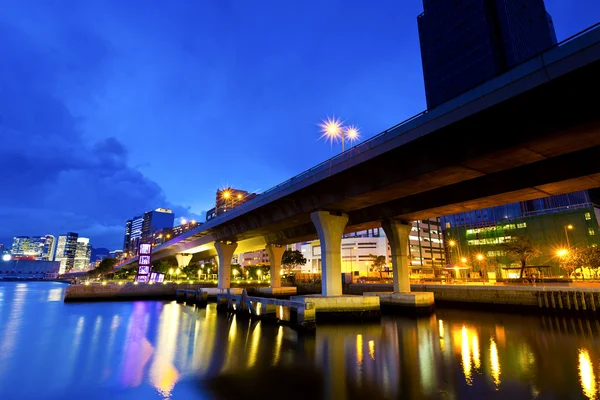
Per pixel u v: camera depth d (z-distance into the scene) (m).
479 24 102.88
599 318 37.00
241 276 136.62
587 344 24.33
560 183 28.50
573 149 22.42
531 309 43.03
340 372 18.11
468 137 23.25
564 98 18.50
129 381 16.92
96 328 33.69
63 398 14.80
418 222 140.38
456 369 18.42
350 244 142.38
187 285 77.75
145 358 21.42
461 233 114.19
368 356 21.50
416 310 41.28
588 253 69.19
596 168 25.33
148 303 64.31
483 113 20.66
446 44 110.50
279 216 46.34
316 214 39.38
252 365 19.62
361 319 36.91
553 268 92.56
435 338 27.17
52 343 26.34
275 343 25.77
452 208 39.72
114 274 164.38
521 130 20.92
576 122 18.95
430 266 131.62
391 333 29.59
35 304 61.34
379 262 126.06
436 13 114.75
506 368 18.47
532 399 13.98
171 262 140.88
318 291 89.38
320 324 34.78
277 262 74.31
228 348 24.16
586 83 17.41
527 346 23.84
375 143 27.70
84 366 19.64
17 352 23.25
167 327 34.34
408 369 18.55
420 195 39.50
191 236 76.88
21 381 17.05
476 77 101.38
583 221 91.69
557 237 94.62
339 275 38.88
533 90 18.33
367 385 15.95
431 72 113.56
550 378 16.66
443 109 22.52
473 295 49.00
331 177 33.22
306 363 19.94
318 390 15.33
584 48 16.42
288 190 39.22
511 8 103.50
